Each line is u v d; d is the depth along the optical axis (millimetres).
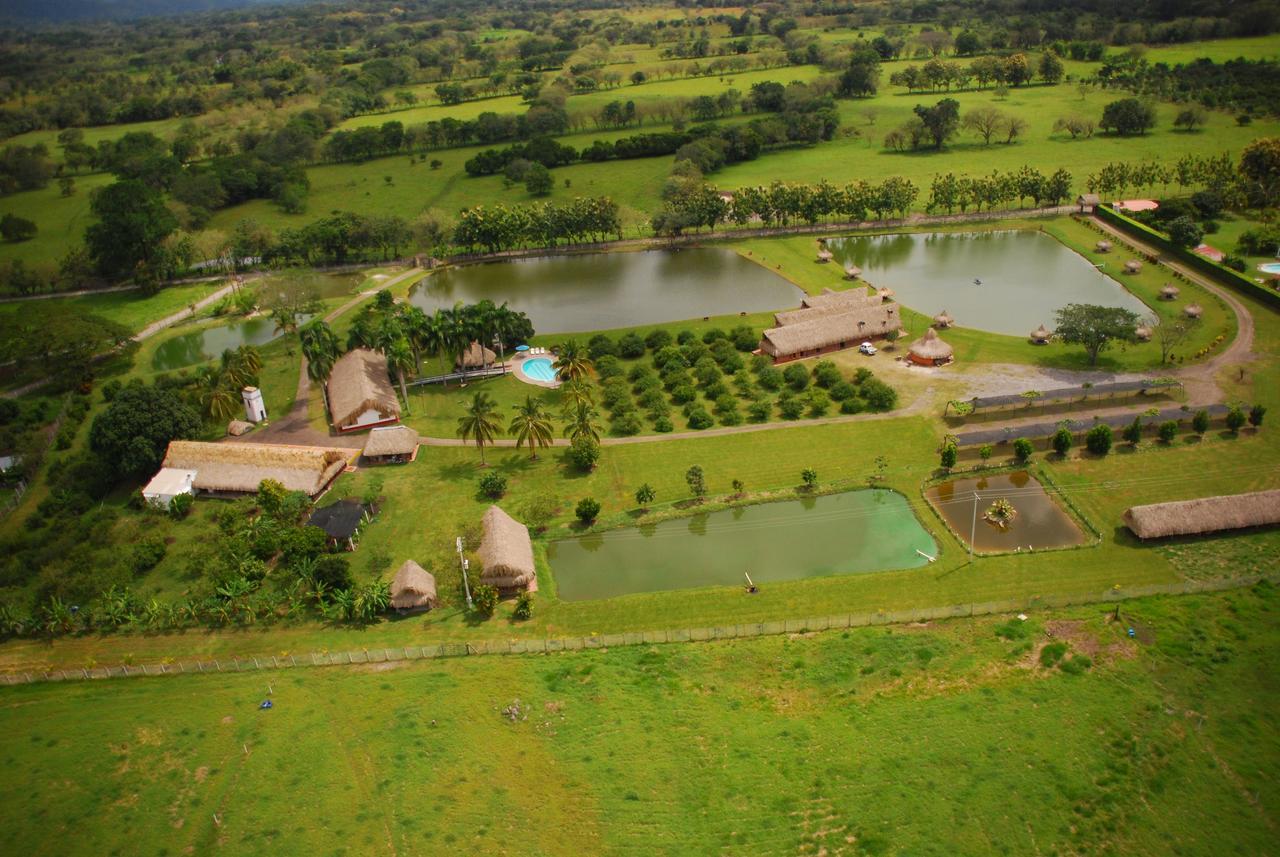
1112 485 113188
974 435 124500
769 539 108188
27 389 160625
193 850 70062
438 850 68875
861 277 195500
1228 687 80812
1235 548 100438
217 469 122750
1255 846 66562
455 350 150625
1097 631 88500
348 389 141625
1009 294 181375
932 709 80250
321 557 103188
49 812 74250
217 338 186125
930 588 97062
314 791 74750
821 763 75312
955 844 67500
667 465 124812
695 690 84375
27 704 87000
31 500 126188
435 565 105500
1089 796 70938
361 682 87438
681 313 181125
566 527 111875
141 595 102812
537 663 89125
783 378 146000
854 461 122500
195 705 85562
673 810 71625
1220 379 136375
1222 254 182000
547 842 69312
